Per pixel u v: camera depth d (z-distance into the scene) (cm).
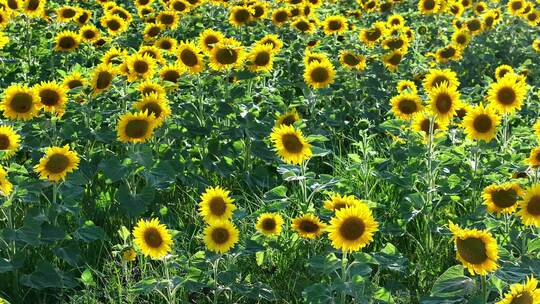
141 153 454
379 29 759
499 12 947
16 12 800
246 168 533
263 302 386
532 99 671
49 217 411
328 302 343
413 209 433
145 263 398
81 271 414
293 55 730
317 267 348
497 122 441
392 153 502
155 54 589
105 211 469
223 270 389
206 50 588
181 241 435
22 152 540
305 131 588
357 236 339
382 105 649
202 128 526
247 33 801
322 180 433
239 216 393
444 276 334
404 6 1117
